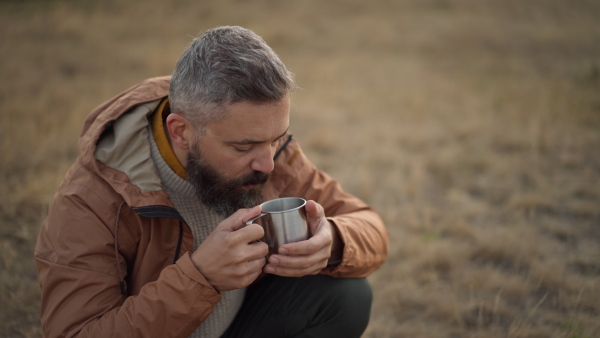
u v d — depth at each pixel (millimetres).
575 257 3029
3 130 4270
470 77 7391
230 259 1385
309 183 1976
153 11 10359
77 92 5680
